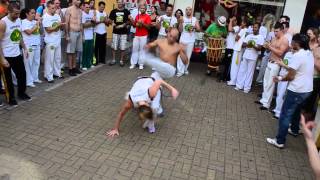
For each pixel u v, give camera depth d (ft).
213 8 37.35
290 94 18.16
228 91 29.25
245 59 28.91
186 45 32.17
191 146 18.16
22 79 21.57
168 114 22.40
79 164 15.23
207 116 22.82
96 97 23.98
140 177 14.71
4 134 17.20
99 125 19.47
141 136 18.66
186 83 30.45
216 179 15.24
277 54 23.68
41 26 27.27
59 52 26.86
